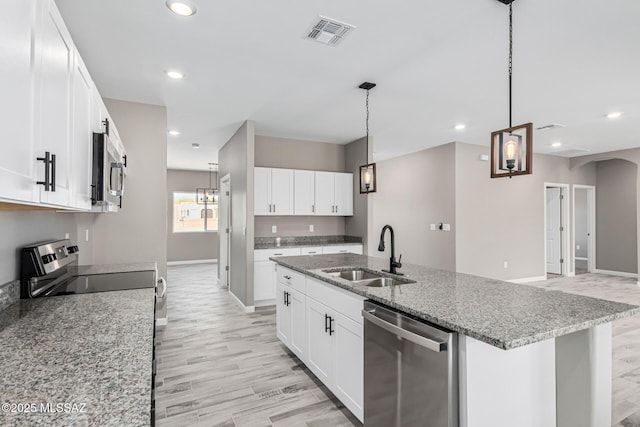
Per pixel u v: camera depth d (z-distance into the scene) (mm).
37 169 1010
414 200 6520
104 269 2770
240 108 3955
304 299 2633
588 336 1483
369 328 1800
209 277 6980
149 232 3717
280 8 2064
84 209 1638
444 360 1327
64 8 2043
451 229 5746
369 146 5316
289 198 5137
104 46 2514
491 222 6059
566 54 2668
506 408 1395
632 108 3977
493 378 1356
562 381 1562
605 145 6008
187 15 2129
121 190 2361
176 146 6020
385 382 1678
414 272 2490
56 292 1925
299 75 3043
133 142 3678
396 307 1591
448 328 1350
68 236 2693
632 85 3285
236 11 2092
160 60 2744
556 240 7305
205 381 2559
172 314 4312
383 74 3031
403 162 6812
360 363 1908
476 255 5871
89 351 1088
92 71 2941
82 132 1553
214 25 2246
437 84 3252
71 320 1419
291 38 2418
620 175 7238
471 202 5844
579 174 7344
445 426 1323
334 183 5500
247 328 3764
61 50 1242
